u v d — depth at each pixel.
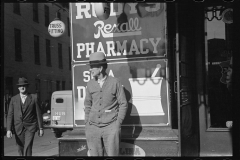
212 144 4.96
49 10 21.95
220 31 5.05
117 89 4.14
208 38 5.09
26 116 4.73
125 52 4.87
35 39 20.17
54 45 23.05
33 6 19.94
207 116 5.02
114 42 4.91
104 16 4.64
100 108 4.12
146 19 4.79
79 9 5.05
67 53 25.58
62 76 24.52
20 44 18.19
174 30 5.36
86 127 4.22
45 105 18.73
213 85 5.06
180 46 4.20
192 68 4.97
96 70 4.19
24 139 4.77
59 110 9.34
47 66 21.86
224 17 5.04
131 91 4.82
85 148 4.63
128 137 4.45
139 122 4.77
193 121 4.88
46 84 21.55
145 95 4.77
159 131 4.63
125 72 4.86
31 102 4.77
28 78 18.86
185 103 4.35
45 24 21.56
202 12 5.08
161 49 4.74
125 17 4.87
